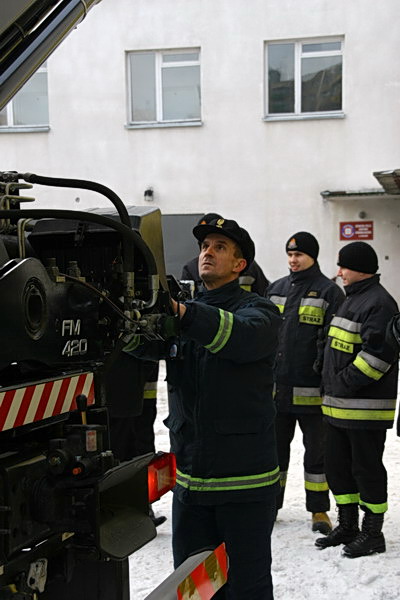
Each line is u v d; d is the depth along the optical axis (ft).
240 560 10.51
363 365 15.01
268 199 51.11
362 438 15.34
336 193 49.39
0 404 6.80
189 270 21.83
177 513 10.98
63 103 51.98
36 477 7.39
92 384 8.09
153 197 51.93
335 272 50.85
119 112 51.78
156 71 51.88
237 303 11.01
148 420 16.79
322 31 49.83
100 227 9.02
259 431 10.59
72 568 8.14
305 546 15.89
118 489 8.98
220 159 51.31
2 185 8.36
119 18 51.34
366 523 15.51
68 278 7.83
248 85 50.70
